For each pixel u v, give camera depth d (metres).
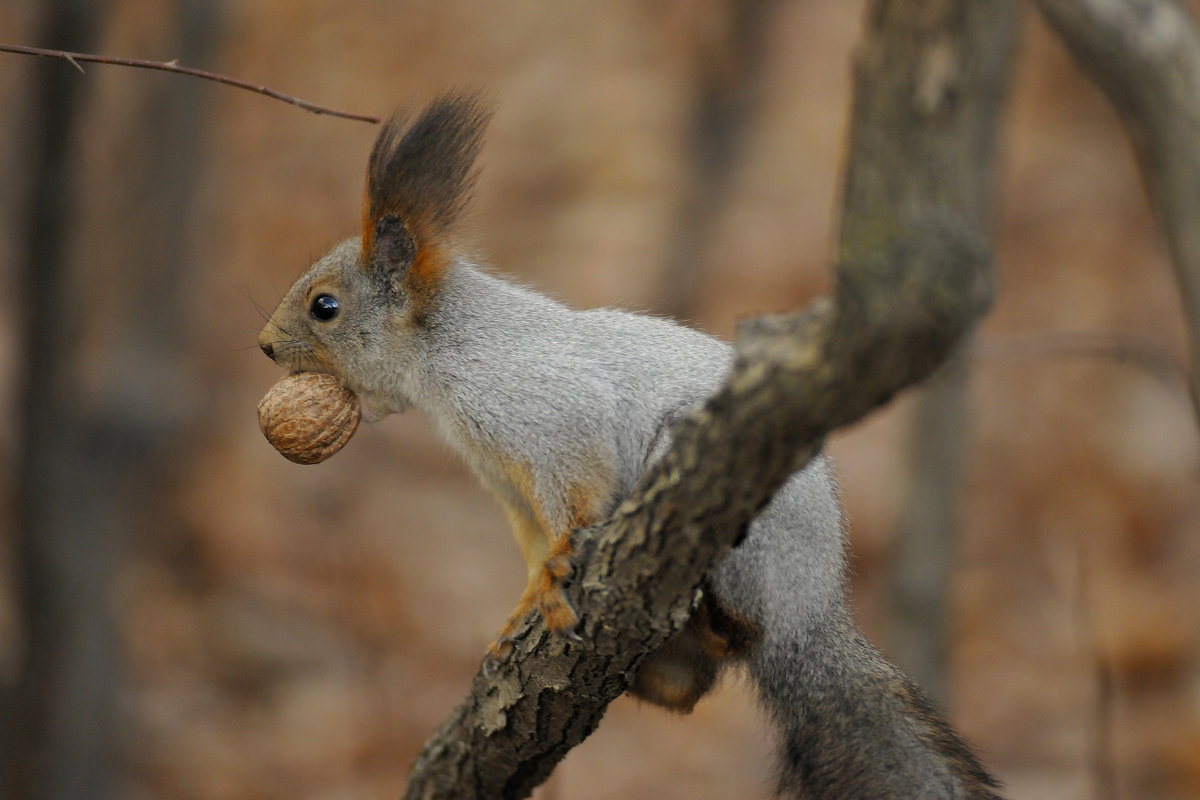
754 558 7.00
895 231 3.67
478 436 7.71
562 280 21.47
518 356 7.71
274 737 14.64
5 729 10.52
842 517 7.56
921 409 11.27
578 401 7.42
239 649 15.65
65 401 10.10
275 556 17.34
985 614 16.83
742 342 4.37
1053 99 25.33
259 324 19.33
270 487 18.50
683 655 7.52
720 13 17.56
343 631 16.36
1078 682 15.69
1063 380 20.75
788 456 4.47
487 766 7.10
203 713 14.73
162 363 10.47
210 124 10.80
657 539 5.24
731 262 21.56
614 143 24.31
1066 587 17.14
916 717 7.09
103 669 10.59
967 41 3.53
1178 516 18.31
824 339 4.07
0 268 15.52
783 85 25.33
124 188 10.55
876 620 15.54
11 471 11.15
